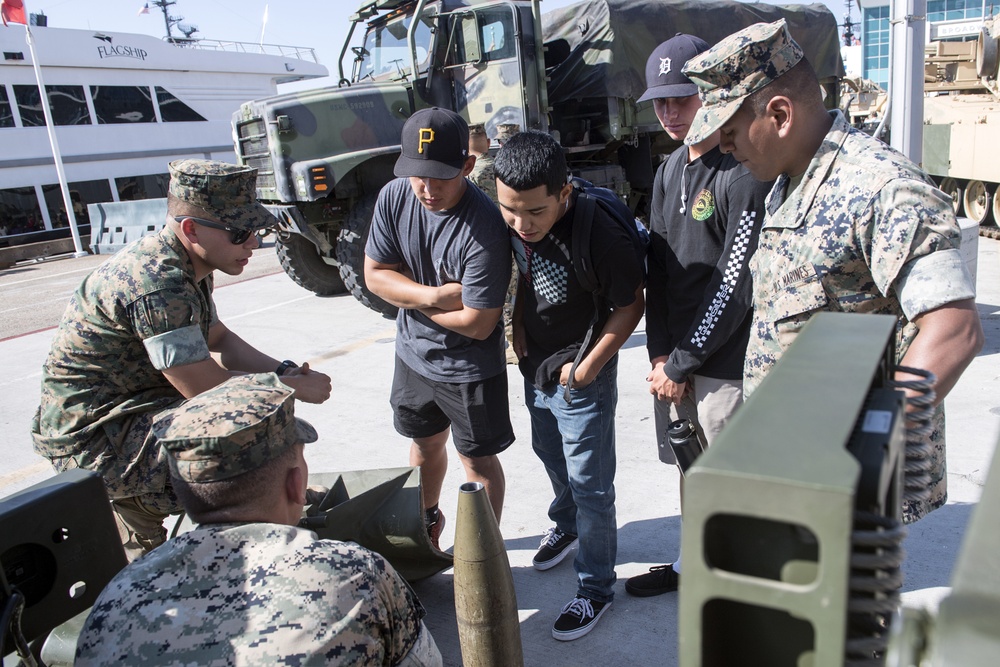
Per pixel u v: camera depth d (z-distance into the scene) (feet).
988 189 33.88
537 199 6.57
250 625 4.02
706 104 5.42
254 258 39.70
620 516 10.09
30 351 21.98
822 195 5.26
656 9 25.39
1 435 15.24
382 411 14.87
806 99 5.25
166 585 4.22
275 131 20.16
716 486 1.84
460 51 23.75
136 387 7.41
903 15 13.32
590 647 7.65
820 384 2.31
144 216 42.86
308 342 20.21
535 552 9.45
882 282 4.95
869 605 2.10
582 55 25.23
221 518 4.57
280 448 4.67
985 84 36.11
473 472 8.61
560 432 7.79
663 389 7.24
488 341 8.13
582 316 7.48
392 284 8.05
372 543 8.05
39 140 58.80
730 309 6.64
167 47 65.67
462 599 5.89
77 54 60.08
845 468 1.78
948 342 4.54
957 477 10.25
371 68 26.25
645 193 29.78
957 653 1.78
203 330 7.86
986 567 1.81
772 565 1.95
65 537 4.66
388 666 4.44
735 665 2.11
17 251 48.06
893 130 13.87
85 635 4.19
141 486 7.27
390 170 21.75
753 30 5.23
